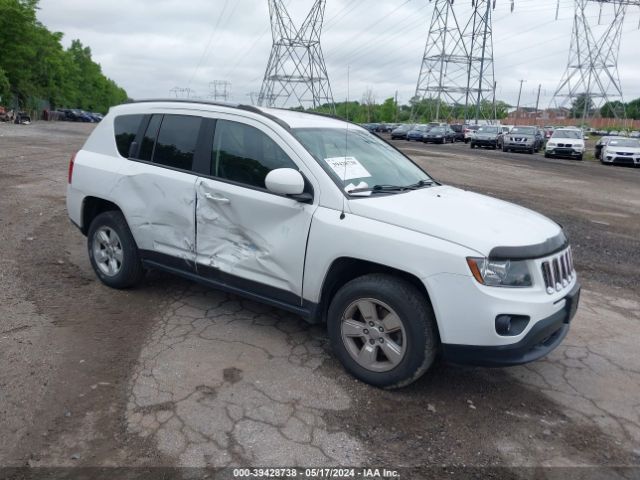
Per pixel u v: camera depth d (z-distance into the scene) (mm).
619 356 4516
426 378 3959
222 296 5246
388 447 3129
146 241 4840
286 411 3406
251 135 4293
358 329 3752
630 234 9352
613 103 84875
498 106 102500
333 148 4312
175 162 4668
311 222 3820
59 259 6133
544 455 3148
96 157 5285
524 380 4023
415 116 73312
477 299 3291
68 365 3801
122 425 3176
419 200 3959
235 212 4191
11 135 25594
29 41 51812
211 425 3217
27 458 2873
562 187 15500
